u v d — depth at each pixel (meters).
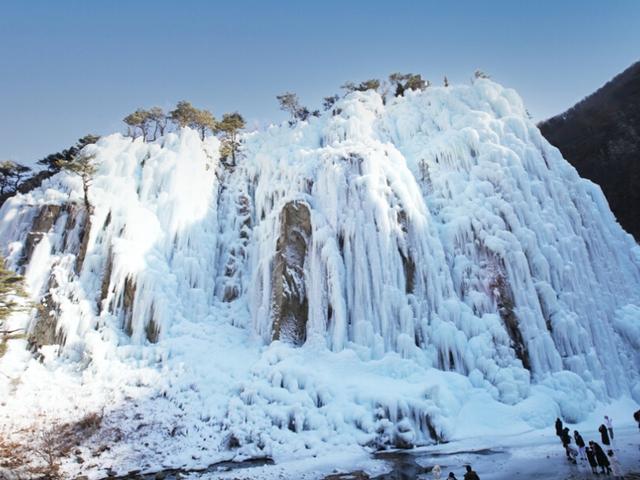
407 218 33.34
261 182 44.00
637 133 77.81
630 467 17.11
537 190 37.34
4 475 19.17
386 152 38.12
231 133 51.53
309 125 50.16
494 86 47.12
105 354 29.97
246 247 41.09
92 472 20.17
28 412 25.27
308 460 21.14
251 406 25.12
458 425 24.50
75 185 39.34
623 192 69.62
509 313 31.02
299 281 33.72
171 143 46.66
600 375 30.02
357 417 23.97
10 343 30.53
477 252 33.50
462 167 38.91
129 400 26.11
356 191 34.06
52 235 36.00
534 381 28.80
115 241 34.59
